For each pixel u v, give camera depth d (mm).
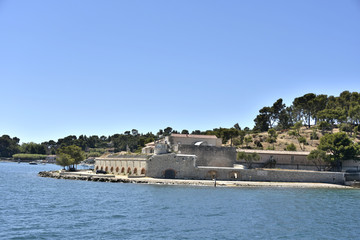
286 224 65312
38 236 52812
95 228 58188
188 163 137250
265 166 156375
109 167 174125
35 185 125125
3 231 55156
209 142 167375
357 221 69938
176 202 86000
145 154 153875
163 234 55562
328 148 155750
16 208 74938
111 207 77750
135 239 52406
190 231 57844
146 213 71562
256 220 67812
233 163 151875
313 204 89188
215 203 85750
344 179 142125
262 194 105250
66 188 114250
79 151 194750
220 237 54969
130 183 132500
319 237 57188
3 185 123750
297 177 140250
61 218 65375
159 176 139000
